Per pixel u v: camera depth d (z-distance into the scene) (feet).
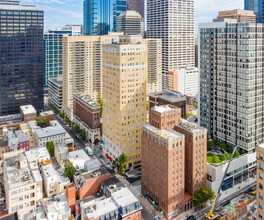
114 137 624.59
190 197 472.03
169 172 433.89
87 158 602.44
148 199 499.10
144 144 496.64
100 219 384.68
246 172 568.82
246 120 571.69
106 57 626.64
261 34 565.12
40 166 548.72
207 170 517.96
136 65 594.24
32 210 418.92
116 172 607.78
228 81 607.78
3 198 492.95
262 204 350.02
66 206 435.53
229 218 441.27
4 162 535.19
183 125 495.41
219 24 615.16
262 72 579.07
